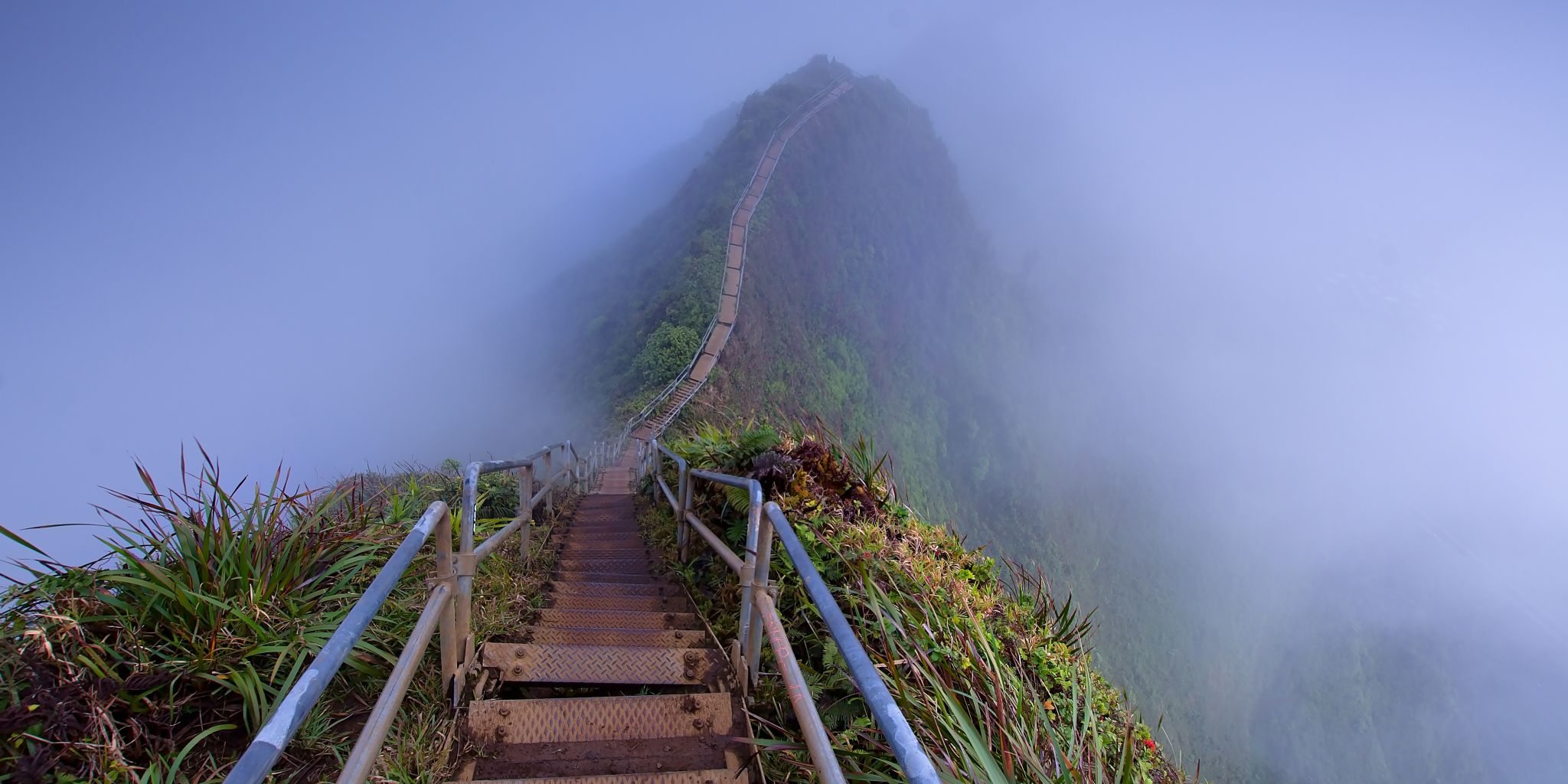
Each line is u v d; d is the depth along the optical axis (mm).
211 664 2359
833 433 6258
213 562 2695
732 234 59375
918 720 2578
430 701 2619
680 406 32906
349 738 2369
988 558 4777
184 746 2199
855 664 1527
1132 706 4141
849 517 4676
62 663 2107
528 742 2547
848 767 2494
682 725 2695
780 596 3656
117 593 2479
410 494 5609
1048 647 3633
